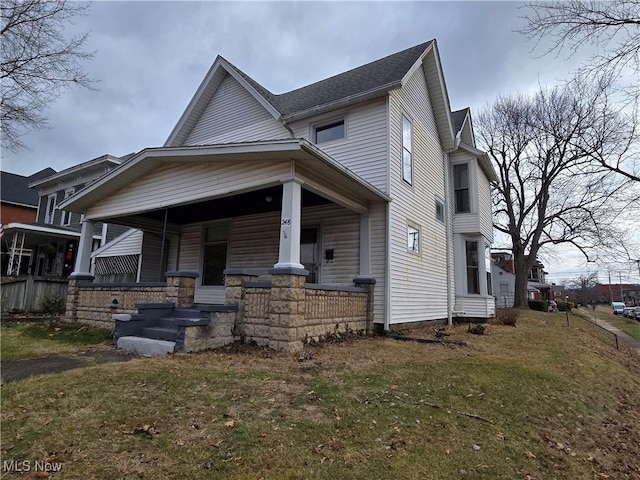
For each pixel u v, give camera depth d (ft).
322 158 20.59
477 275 44.60
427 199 37.86
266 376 14.90
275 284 19.98
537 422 12.85
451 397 14.10
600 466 10.64
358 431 10.64
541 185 80.74
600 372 22.02
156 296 25.38
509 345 26.99
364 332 27.53
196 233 39.19
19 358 17.88
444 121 42.06
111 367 15.26
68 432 9.47
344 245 30.68
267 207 32.07
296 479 8.15
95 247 53.67
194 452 8.89
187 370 15.23
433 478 8.72
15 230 47.03
